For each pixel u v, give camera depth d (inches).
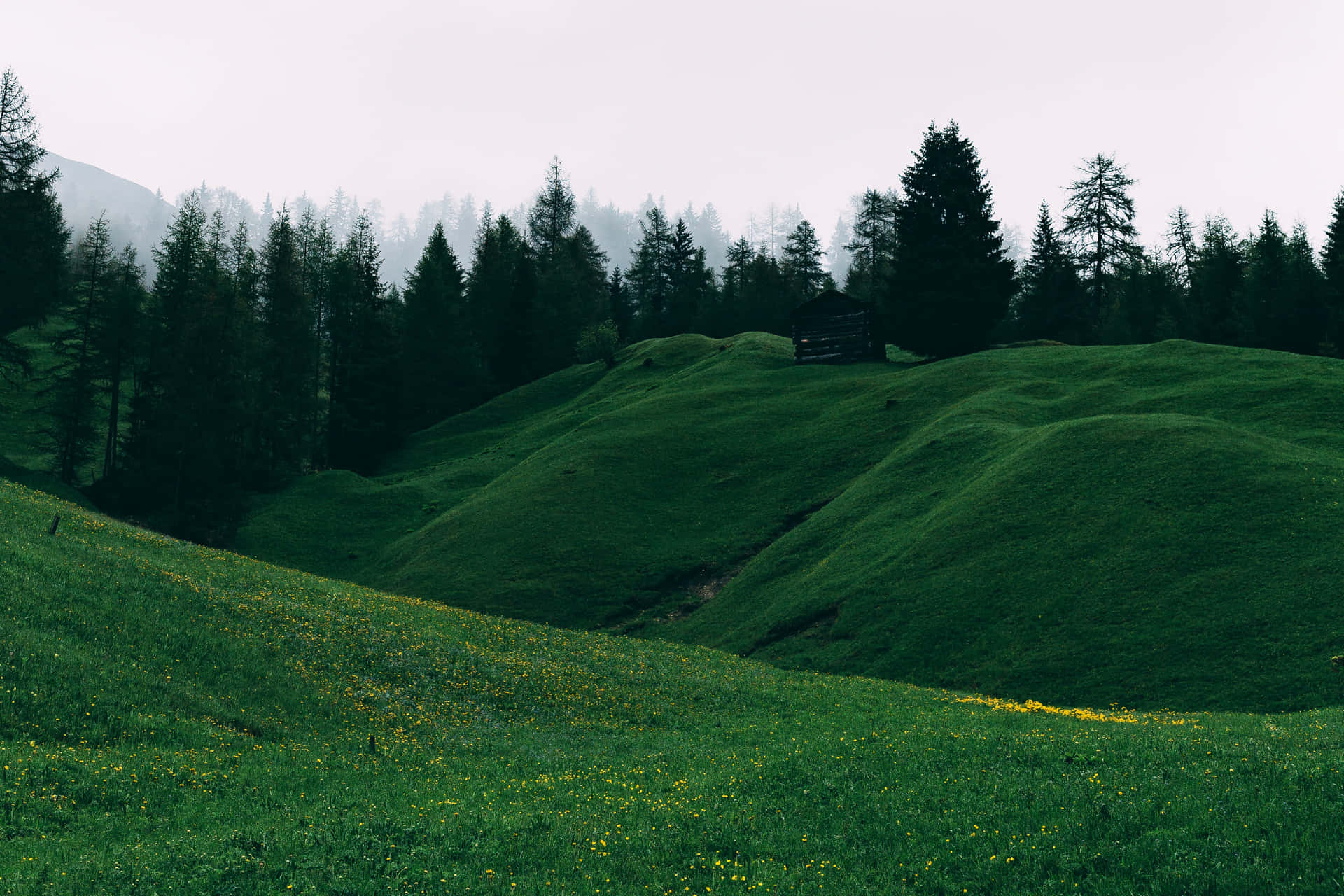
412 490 3312.0
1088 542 1658.5
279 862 580.4
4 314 3056.1
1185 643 1346.0
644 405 3356.3
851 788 737.0
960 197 3415.4
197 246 3415.4
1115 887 530.3
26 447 3331.7
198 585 1252.5
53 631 952.9
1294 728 888.9
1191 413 2204.7
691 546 2343.8
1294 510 1546.5
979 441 2261.3
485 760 906.7
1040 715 1076.5
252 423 3097.9
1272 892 506.6
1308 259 4052.7
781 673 1443.2
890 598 1728.6
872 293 4842.5
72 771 713.0
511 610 2155.5
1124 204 4160.9
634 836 647.8
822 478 2529.5
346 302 4261.8
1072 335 4227.4
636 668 1358.3
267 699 982.4
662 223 6545.3
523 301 5000.0
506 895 549.3
